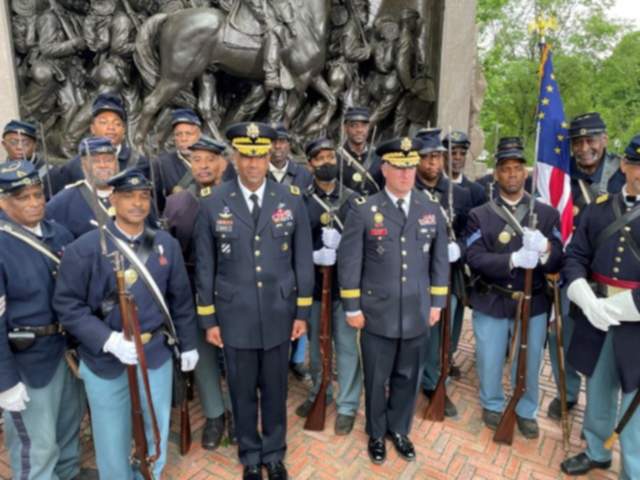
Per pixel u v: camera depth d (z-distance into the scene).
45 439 2.45
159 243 2.47
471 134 6.89
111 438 2.44
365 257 3.00
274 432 2.93
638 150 2.55
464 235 3.62
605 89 23.73
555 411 3.63
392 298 2.90
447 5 5.70
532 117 19.25
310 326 3.67
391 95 5.98
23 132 3.86
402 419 3.15
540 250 2.91
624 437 2.65
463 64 5.92
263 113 6.04
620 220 2.69
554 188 3.44
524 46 20.83
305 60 5.61
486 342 3.36
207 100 5.59
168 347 2.55
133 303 2.23
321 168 3.38
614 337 2.65
